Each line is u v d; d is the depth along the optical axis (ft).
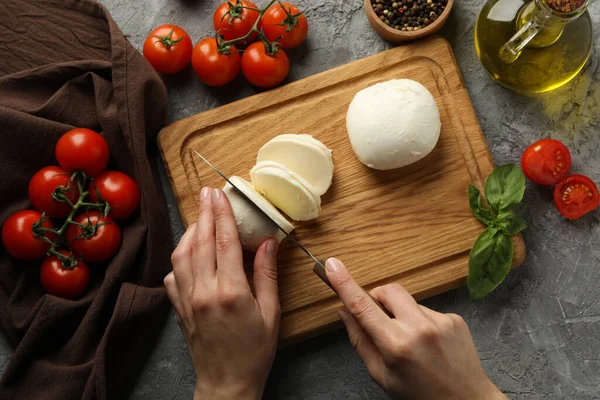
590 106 4.85
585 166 4.84
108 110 4.50
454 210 4.63
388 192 4.65
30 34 4.67
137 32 4.99
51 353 4.58
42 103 4.62
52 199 4.41
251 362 3.94
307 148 4.43
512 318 4.80
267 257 4.14
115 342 4.53
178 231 4.91
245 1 4.69
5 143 4.44
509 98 4.89
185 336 4.20
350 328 3.97
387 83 4.51
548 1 3.95
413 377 3.62
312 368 4.83
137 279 4.66
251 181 4.72
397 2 4.71
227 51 4.53
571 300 4.79
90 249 4.44
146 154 4.75
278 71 4.61
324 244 4.65
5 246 4.48
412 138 4.36
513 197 4.38
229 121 4.76
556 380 4.77
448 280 4.60
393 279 4.64
